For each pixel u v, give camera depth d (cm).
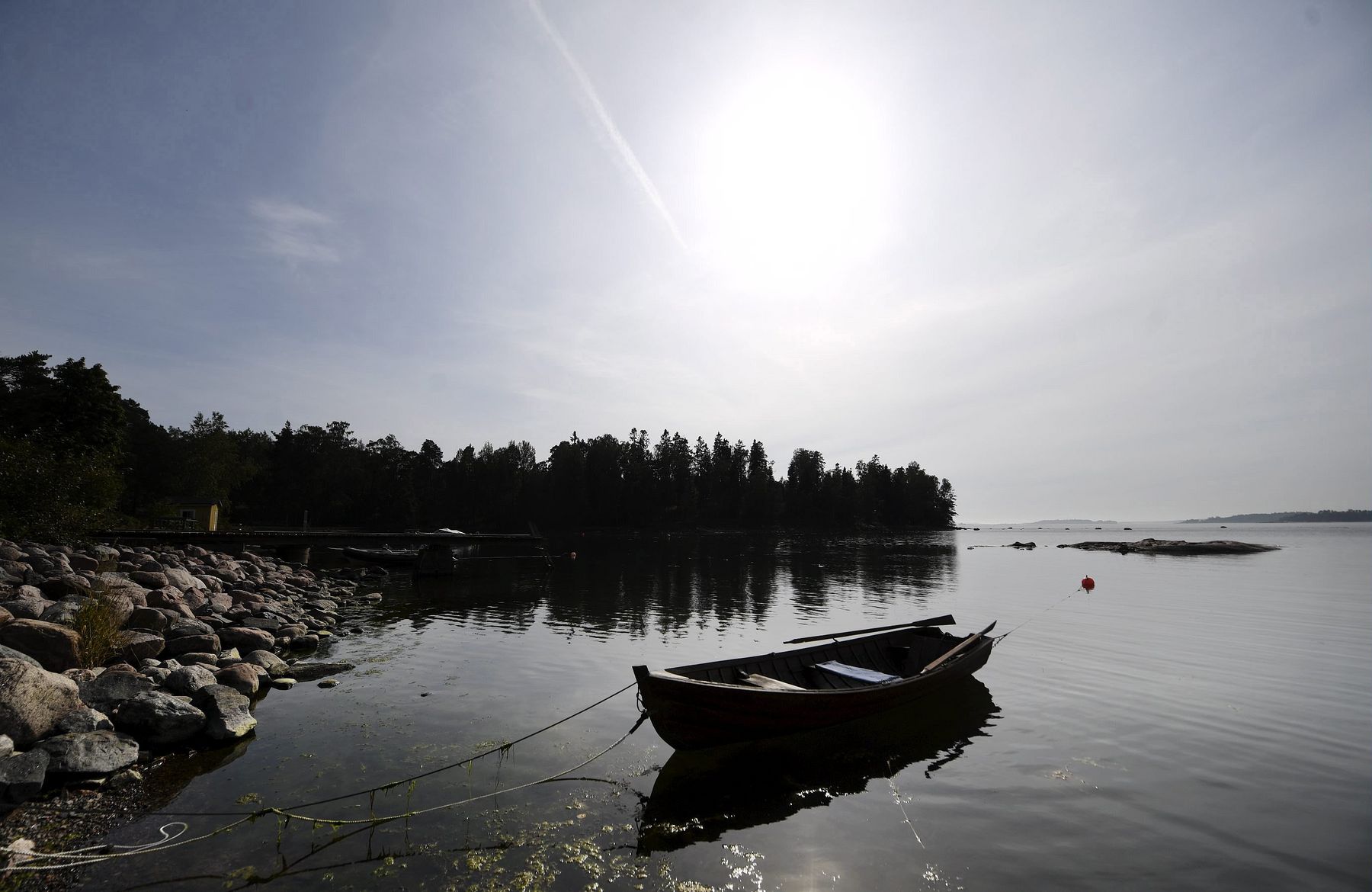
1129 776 935
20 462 2633
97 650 1173
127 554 2534
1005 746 1051
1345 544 9306
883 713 1193
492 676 1470
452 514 12050
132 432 7400
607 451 12375
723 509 13975
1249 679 1463
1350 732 1118
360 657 1647
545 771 941
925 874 679
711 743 1009
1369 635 1998
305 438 11081
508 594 3080
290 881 647
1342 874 681
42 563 1839
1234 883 665
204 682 1172
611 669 1556
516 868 680
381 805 820
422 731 1090
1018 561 5794
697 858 708
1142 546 7569
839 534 13188
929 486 17275
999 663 1622
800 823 793
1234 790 888
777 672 1307
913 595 3194
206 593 2108
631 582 3731
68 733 884
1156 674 1504
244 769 912
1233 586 3519
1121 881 670
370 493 11212
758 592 3291
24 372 4384
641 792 876
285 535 3853
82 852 682
